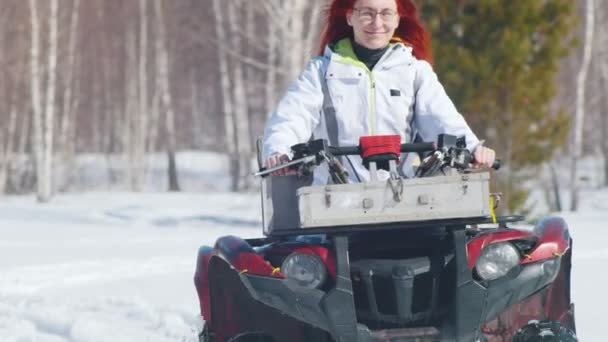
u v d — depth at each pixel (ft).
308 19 221.05
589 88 383.24
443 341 38.78
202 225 206.90
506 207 158.30
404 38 47.21
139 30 420.36
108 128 443.32
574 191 279.28
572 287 84.28
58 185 402.72
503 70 155.12
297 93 44.55
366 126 43.86
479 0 156.87
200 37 352.90
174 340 62.23
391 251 40.47
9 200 335.26
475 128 158.71
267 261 40.45
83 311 73.46
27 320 69.82
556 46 158.71
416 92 44.78
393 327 39.78
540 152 158.81
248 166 358.23
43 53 367.86
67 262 116.78
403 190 37.88
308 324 42.09
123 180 448.65
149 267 111.86
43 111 385.70
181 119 493.36
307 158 38.99
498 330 43.52
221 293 43.32
